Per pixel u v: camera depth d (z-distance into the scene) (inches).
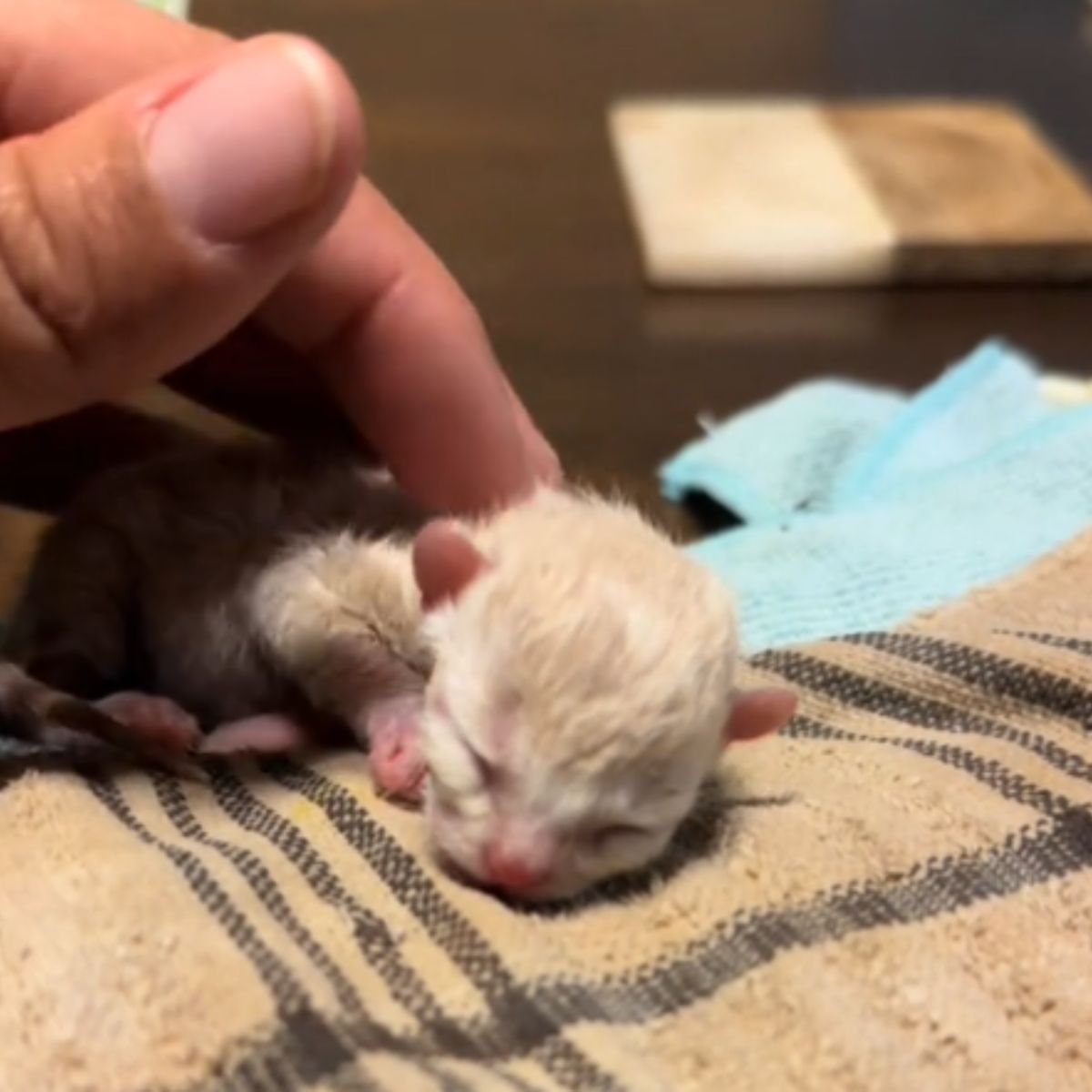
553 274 11.3
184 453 7.1
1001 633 6.0
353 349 6.2
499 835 4.7
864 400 9.4
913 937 4.2
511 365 10.1
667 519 8.5
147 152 4.2
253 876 4.1
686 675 5.0
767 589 7.2
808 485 8.6
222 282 4.4
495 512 6.0
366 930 4.0
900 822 4.7
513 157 13.2
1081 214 11.8
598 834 4.8
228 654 6.6
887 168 12.6
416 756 5.2
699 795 5.0
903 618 6.9
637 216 11.9
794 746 5.4
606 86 14.8
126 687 6.8
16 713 5.4
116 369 4.6
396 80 14.9
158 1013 3.5
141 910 3.8
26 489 7.7
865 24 16.7
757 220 11.6
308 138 4.2
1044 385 9.5
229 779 5.1
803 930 4.2
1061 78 14.9
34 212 4.3
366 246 6.0
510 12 17.0
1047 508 7.9
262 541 6.6
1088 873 4.5
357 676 6.1
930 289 11.3
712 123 13.7
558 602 5.1
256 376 7.2
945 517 7.8
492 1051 3.6
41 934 3.7
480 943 4.0
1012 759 5.1
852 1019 3.9
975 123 13.7
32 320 4.4
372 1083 3.3
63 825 4.2
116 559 6.7
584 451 9.1
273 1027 3.5
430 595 5.4
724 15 17.2
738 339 10.5
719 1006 3.9
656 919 4.3
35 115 5.8
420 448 6.4
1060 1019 4.0
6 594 7.5
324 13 16.6
